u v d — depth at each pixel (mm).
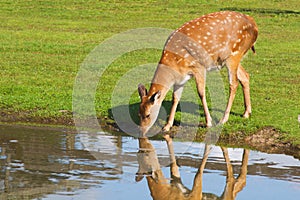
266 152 13438
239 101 17422
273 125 14773
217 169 12141
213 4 43750
